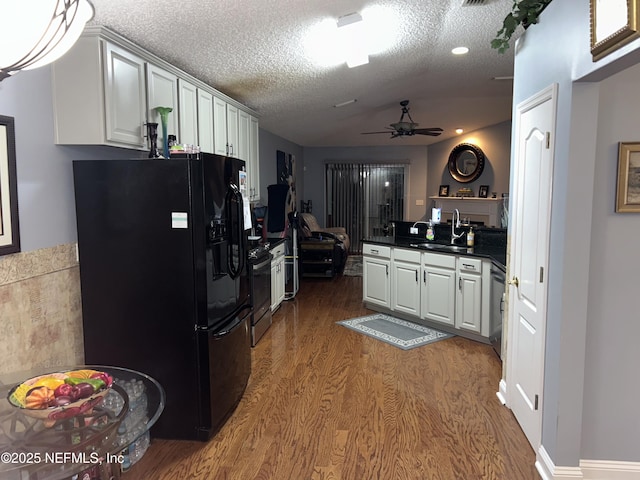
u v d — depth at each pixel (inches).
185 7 103.7
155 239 101.0
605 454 89.4
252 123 205.6
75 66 94.3
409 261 195.0
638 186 84.6
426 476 91.3
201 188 99.4
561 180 85.6
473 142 349.1
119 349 104.5
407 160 396.5
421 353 160.9
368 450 100.6
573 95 81.3
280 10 116.8
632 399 88.0
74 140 95.6
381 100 259.1
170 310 102.3
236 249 118.2
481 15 140.8
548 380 91.5
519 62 113.6
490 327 164.7
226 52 135.7
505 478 90.8
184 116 134.3
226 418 113.6
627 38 60.2
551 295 90.4
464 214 356.2
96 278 103.2
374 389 131.6
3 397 67.2
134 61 107.7
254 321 168.4
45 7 38.3
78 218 102.1
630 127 84.2
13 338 84.6
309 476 91.5
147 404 68.5
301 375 141.8
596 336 87.8
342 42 147.0
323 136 347.3
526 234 106.5
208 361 102.8
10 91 83.8
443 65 199.3
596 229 86.6
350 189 405.7
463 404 122.3
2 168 81.0
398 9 131.5
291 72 170.2
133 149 115.6
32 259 89.2
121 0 94.6
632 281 86.4
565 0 83.5
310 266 293.6
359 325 193.3
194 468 94.4
